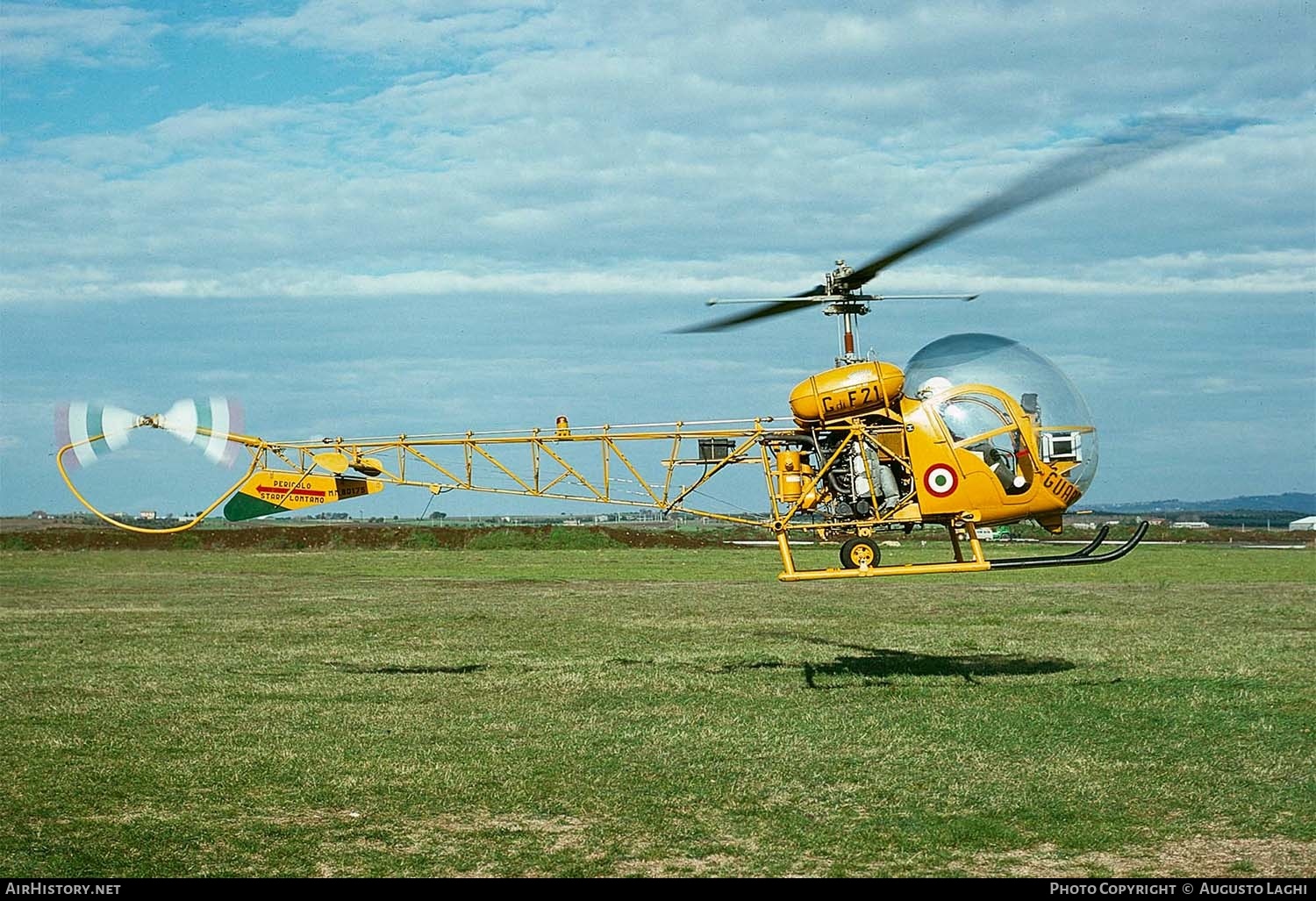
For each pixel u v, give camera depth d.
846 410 13.52
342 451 16.27
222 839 8.40
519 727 12.12
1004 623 21.44
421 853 8.09
